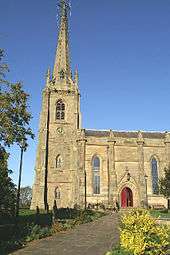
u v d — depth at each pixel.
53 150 78.12
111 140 77.19
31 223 36.88
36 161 76.81
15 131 36.16
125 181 75.31
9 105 35.97
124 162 76.56
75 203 72.31
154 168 77.81
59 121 80.88
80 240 30.12
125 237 21.12
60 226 37.88
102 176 75.56
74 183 74.62
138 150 77.44
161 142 79.19
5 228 33.97
